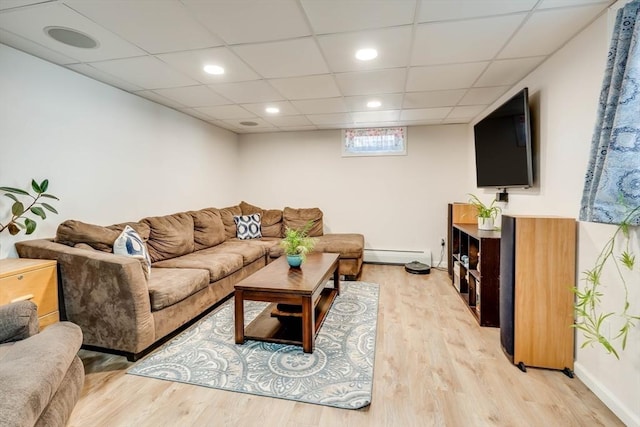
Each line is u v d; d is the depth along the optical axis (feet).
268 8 5.59
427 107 12.07
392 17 5.90
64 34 6.52
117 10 5.64
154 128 11.39
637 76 4.46
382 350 7.42
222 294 10.11
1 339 4.67
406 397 5.74
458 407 5.48
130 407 5.50
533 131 8.43
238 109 12.39
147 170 11.08
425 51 7.32
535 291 6.63
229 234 14.39
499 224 10.82
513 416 5.26
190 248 11.36
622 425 5.06
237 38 6.70
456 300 10.73
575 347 6.50
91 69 8.36
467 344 7.70
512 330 6.80
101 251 7.78
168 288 7.58
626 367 5.11
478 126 11.12
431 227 15.55
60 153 8.18
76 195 8.61
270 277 8.19
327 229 16.74
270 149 17.20
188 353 7.28
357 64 8.07
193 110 12.53
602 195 4.85
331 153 16.48
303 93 10.39
